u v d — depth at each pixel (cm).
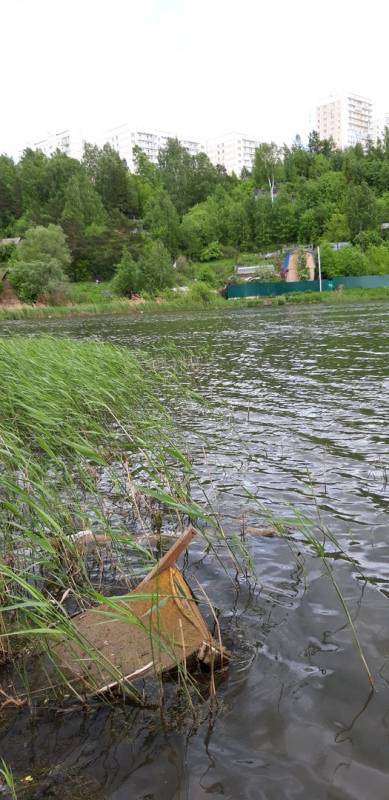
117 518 574
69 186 10319
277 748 281
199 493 627
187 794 257
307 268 7181
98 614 388
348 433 838
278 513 564
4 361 1020
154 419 852
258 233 9812
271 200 10294
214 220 9975
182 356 1731
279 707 307
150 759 278
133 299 6238
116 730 298
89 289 7131
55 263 6138
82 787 263
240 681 329
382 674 329
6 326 3888
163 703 315
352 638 364
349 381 1264
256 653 353
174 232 9381
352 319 3231
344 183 10788
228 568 464
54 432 714
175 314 4844
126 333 2919
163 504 612
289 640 364
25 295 6062
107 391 956
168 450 542
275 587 431
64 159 11544
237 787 260
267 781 263
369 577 438
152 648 328
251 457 748
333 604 403
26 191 10925
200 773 268
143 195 11781
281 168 12200
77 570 447
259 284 6216
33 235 6900
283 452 762
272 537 517
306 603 407
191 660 344
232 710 307
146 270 6725
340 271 7400
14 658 368
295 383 1282
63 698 325
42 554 462
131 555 495
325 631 372
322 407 1018
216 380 1378
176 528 547
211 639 350
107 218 9969
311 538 455
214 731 293
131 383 1146
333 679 327
